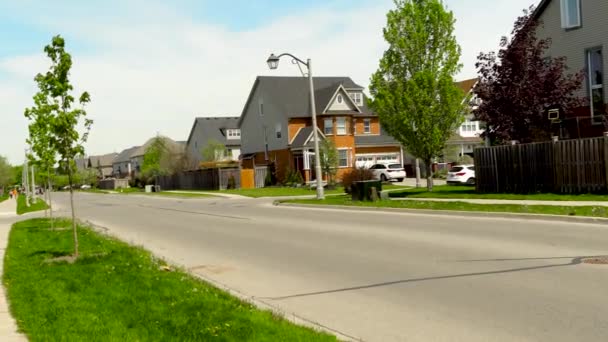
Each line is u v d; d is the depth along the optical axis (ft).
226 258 39.73
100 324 21.71
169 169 246.47
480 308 22.90
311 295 27.14
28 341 20.18
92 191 319.06
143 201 146.00
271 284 30.17
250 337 19.29
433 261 33.42
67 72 41.04
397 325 21.54
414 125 83.51
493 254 34.42
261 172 183.93
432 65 82.58
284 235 50.67
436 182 144.87
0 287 30.89
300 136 172.35
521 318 21.22
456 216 58.13
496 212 55.42
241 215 77.36
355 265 33.86
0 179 363.97
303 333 19.76
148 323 21.63
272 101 183.62
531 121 76.95
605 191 63.93
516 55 76.38
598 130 86.38
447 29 82.64
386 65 84.38
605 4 86.94
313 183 150.61
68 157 41.81
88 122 42.45
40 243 51.88
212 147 243.81
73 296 27.09
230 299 25.48
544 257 32.48
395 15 84.43
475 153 79.66
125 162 443.73
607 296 23.41
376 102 84.43
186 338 19.49
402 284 28.04
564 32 93.09
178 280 29.96
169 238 54.34
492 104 78.28
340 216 66.08
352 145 174.81
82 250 44.62
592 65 89.45
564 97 76.38
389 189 118.93
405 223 53.98
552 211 52.29
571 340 18.54
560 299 23.40
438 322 21.50
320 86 190.80
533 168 72.08
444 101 81.71
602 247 34.83
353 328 21.57
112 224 75.46
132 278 31.07
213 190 178.70
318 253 39.27
